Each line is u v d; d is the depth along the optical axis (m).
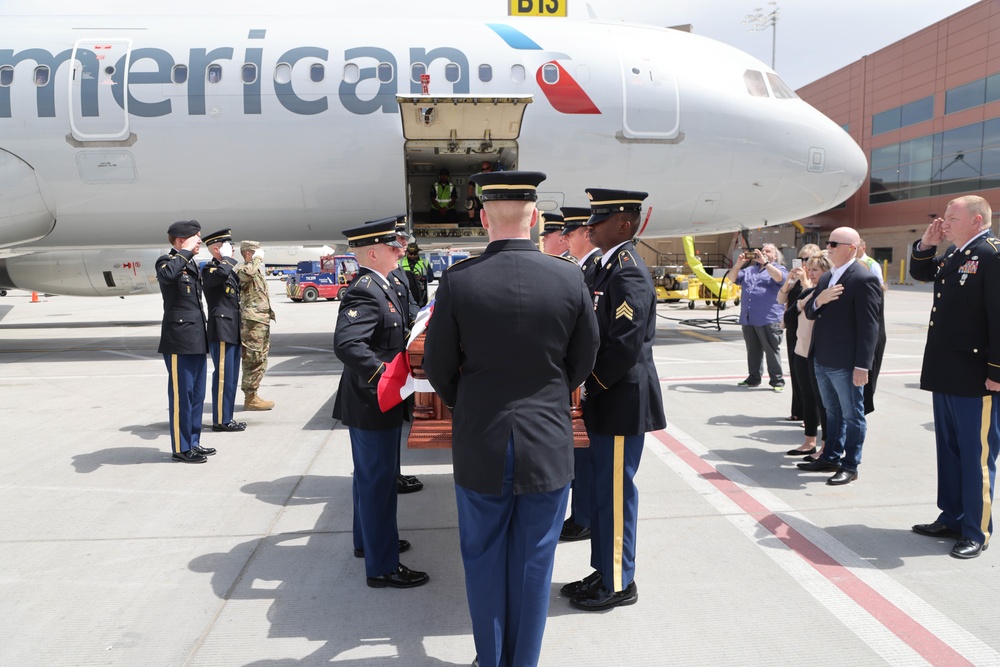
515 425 1.98
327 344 11.21
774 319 6.98
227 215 9.19
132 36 8.52
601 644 2.45
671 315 16.03
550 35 8.85
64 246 10.05
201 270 5.38
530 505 2.05
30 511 3.80
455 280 2.02
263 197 8.92
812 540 3.35
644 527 3.53
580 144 8.76
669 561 3.13
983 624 2.56
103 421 5.98
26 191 8.55
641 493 4.04
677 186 9.30
